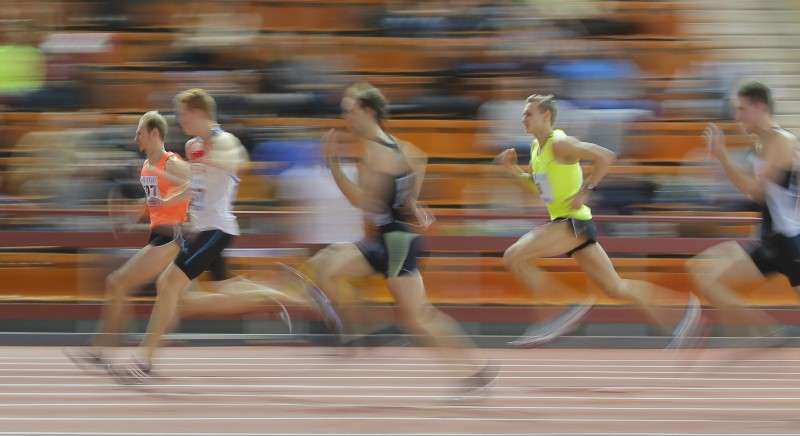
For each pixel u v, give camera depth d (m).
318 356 15.79
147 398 11.76
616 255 19.00
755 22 24.34
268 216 18.33
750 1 25.00
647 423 10.51
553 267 18.91
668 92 22.06
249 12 22.27
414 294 10.96
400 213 10.98
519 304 18.81
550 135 13.38
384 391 12.39
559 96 21.55
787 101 23.27
